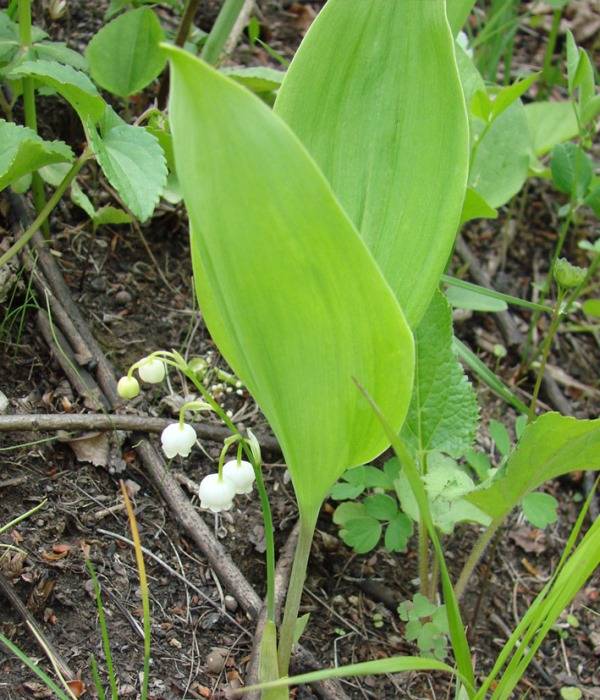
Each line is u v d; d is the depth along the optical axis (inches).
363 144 8.8
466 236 19.3
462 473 11.2
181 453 9.4
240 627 11.5
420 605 11.4
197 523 12.0
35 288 13.6
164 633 11.1
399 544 11.9
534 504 11.8
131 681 10.5
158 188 10.4
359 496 13.6
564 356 17.7
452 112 8.4
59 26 16.9
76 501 11.8
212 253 7.1
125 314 14.5
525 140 16.6
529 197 20.4
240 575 11.7
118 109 16.4
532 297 18.6
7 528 11.0
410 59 8.5
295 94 8.7
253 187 6.4
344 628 12.2
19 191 13.3
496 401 16.4
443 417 11.7
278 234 6.6
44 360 13.1
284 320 7.2
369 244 8.7
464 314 17.5
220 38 15.2
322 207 6.4
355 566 12.9
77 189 12.9
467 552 13.8
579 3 23.9
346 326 7.2
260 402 8.3
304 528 9.0
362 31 8.5
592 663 13.0
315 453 8.1
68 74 10.6
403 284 8.6
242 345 7.7
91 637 10.8
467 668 8.6
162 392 13.6
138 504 12.1
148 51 14.1
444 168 8.5
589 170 15.9
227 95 6.1
